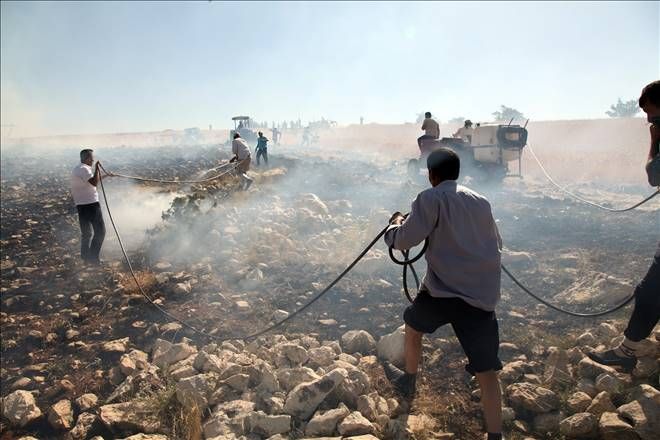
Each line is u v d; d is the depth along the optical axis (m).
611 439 2.99
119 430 3.48
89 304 5.75
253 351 4.41
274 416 3.31
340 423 3.24
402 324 4.76
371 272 6.00
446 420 3.40
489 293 2.85
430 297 3.04
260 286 5.94
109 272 6.75
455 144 13.68
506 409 3.39
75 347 4.73
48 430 3.64
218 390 3.71
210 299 5.65
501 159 13.27
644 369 3.46
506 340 4.33
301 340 4.55
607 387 3.40
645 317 3.22
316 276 6.09
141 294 5.83
